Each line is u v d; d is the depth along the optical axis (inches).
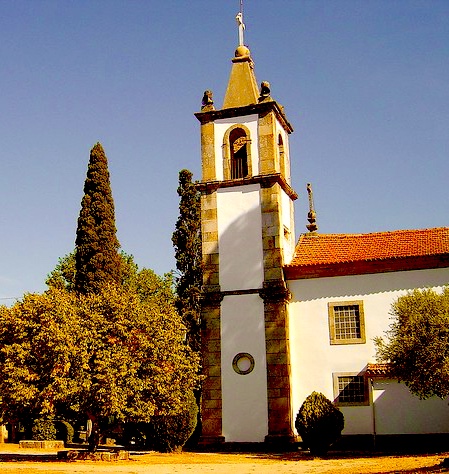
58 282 2039.9
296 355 1218.0
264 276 1227.9
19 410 1026.1
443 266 1182.3
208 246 1272.1
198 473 813.2
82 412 1044.5
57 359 974.4
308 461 953.5
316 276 1238.3
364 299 1207.6
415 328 902.4
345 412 1174.3
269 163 1268.5
